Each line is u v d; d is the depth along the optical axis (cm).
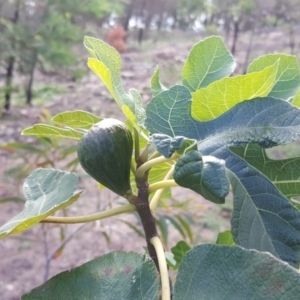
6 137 201
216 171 15
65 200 19
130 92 21
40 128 24
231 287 14
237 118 18
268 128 17
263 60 23
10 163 147
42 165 72
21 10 220
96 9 231
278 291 13
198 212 127
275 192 17
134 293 16
